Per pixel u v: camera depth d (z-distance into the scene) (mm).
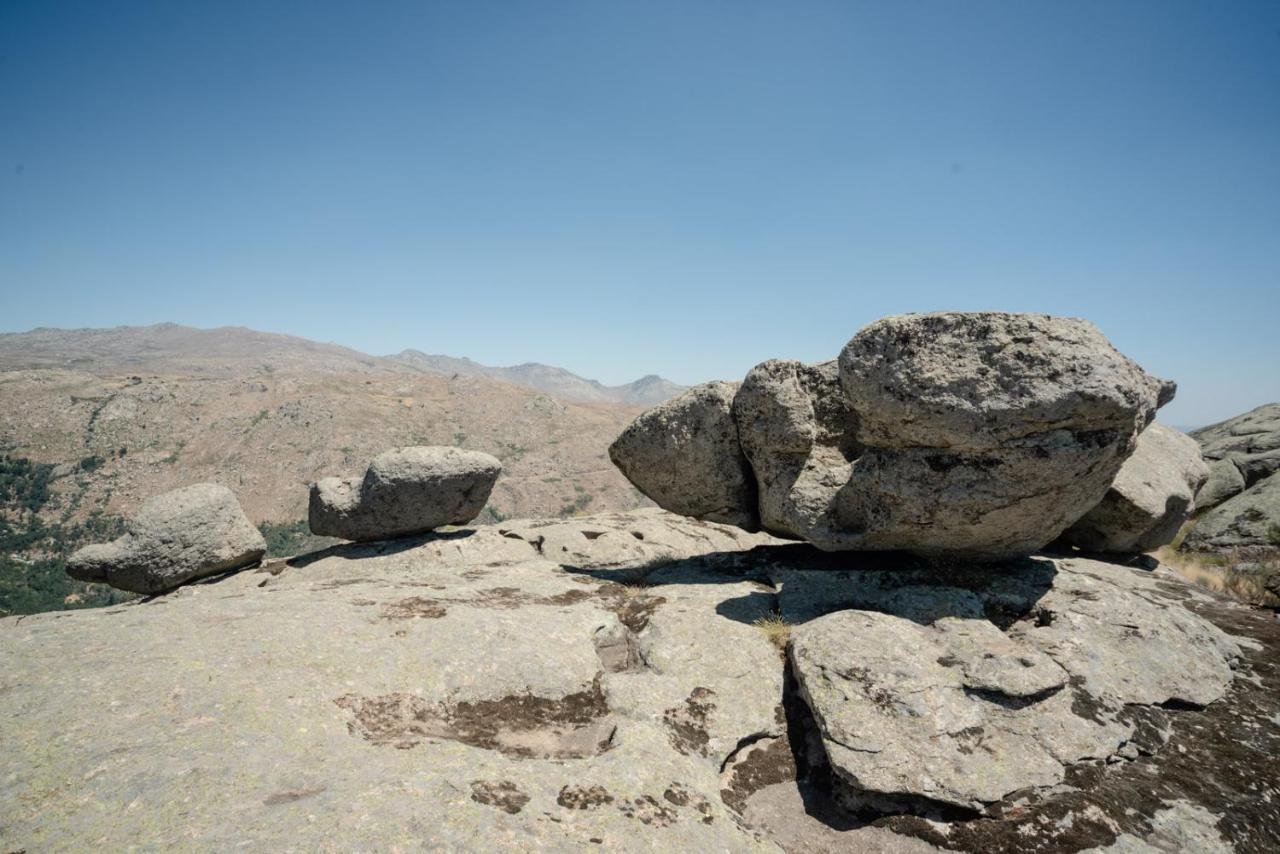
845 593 13180
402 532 19531
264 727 7684
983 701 9625
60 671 8570
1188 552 24844
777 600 13531
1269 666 11367
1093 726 9328
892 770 8461
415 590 13898
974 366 10875
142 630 10242
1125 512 15664
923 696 9336
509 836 6316
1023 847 7773
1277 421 28859
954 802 8195
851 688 9555
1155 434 18734
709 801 7895
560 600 14070
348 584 14570
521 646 10922
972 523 11773
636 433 16250
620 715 9875
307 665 9398
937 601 12016
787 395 13867
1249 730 9680
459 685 9734
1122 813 8172
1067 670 10289
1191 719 9914
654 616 12953
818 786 9062
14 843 5621
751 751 9695
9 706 7680
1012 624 11734
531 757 8547
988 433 10875
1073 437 10711
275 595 13148
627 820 7031
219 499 17828
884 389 11469
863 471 12570
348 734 8023
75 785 6328
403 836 6031
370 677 9422
